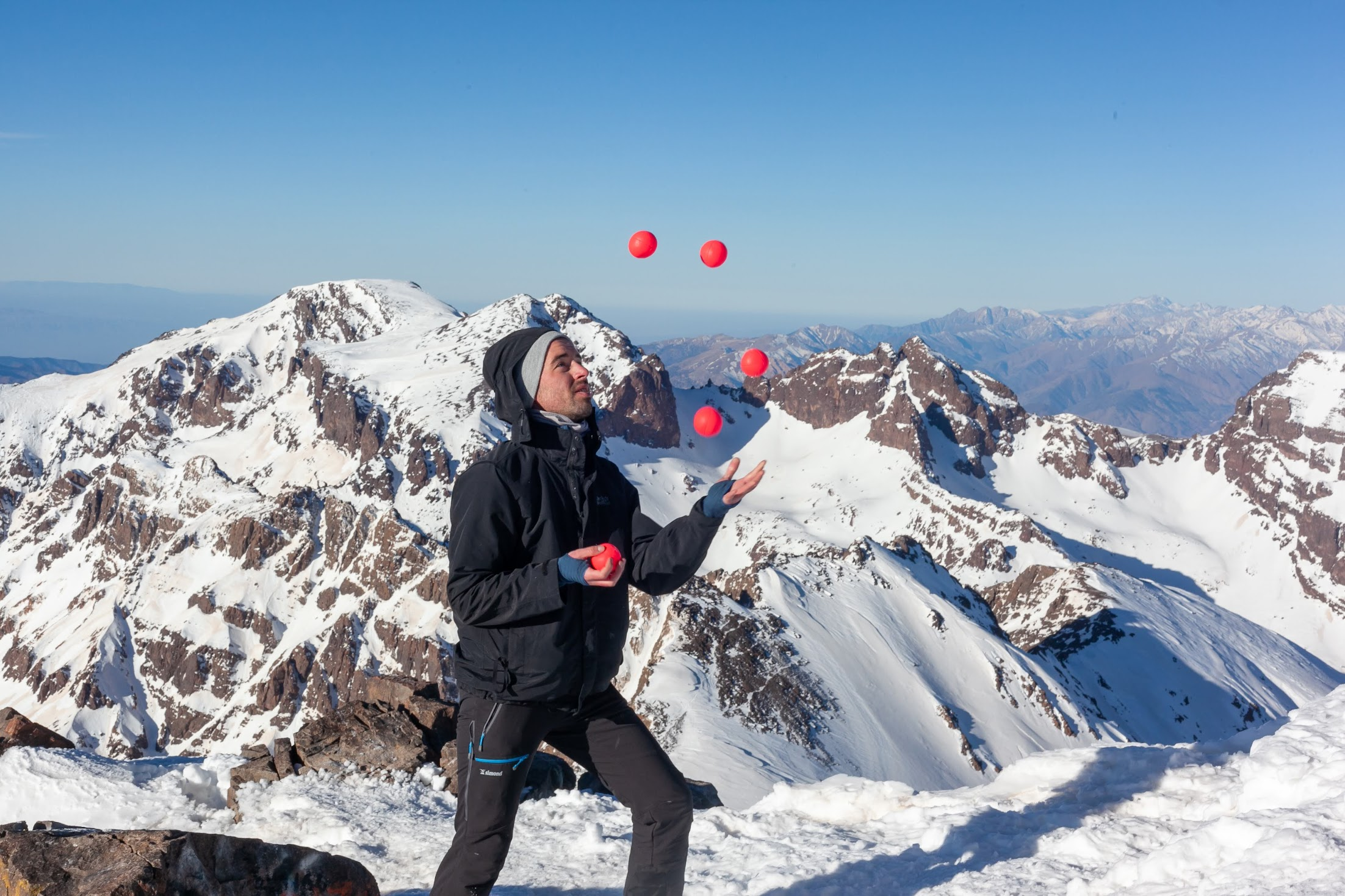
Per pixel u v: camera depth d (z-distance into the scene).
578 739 6.14
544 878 8.12
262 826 10.90
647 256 6.12
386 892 8.84
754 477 5.42
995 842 7.05
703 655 145.88
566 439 5.63
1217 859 5.23
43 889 5.69
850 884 6.87
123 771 13.08
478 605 5.25
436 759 12.53
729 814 9.08
